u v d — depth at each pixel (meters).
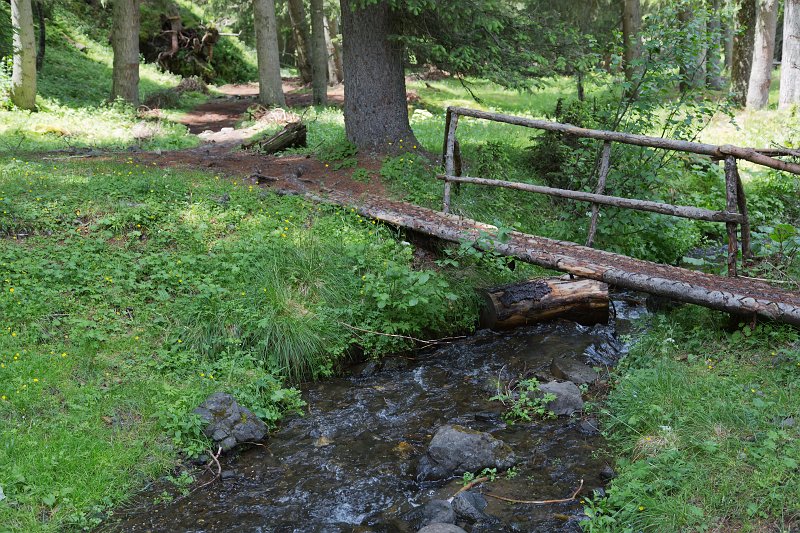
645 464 4.42
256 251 7.64
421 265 8.18
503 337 7.27
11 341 5.88
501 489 4.60
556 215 9.89
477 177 9.53
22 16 16.00
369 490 4.74
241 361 6.26
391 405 6.02
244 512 4.52
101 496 4.58
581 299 7.28
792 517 3.73
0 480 4.43
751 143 14.72
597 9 21.86
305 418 5.84
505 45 10.87
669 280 6.47
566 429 5.32
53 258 7.20
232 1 30.75
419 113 19.91
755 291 6.36
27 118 15.48
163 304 6.84
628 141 7.63
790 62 17.81
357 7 11.11
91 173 9.95
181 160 11.73
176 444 5.15
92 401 5.37
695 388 5.16
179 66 32.53
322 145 12.38
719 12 8.83
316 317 6.90
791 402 4.77
